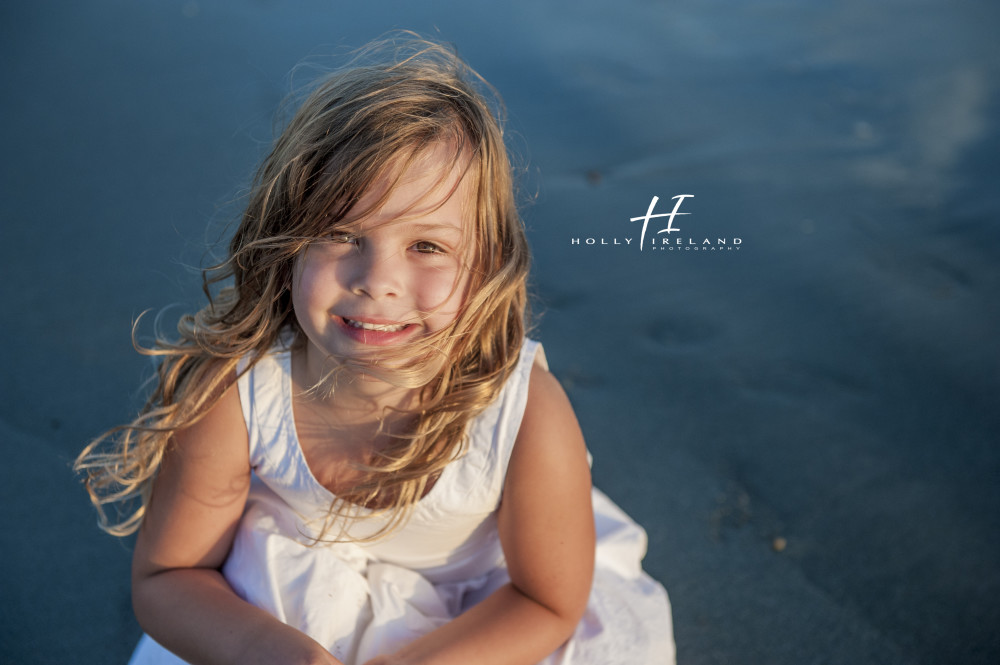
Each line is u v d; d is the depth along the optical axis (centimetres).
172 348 144
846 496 232
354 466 142
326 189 116
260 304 133
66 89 457
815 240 355
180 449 140
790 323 305
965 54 562
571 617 146
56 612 192
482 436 137
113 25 546
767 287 325
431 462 136
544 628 143
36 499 220
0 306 293
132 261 320
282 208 125
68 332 281
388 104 117
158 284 307
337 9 580
